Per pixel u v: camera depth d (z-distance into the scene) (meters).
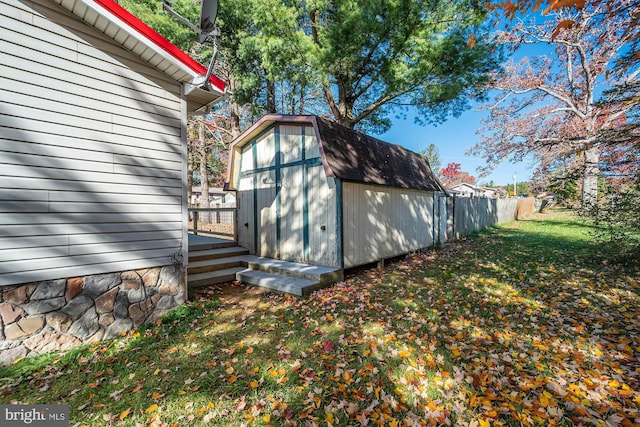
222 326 3.47
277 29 6.75
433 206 8.91
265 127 6.39
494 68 7.22
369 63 7.77
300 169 5.75
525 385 2.23
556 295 4.10
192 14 7.25
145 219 3.57
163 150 3.72
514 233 10.95
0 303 2.62
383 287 4.82
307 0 6.85
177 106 3.85
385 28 6.54
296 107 13.30
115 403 2.16
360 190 5.70
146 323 3.56
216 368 2.59
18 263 2.70
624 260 5.29
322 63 7.00
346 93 9.05
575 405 2.00
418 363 2.58
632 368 2.42
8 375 2.50
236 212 7.24
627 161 5.27
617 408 1.98
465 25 6.68
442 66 7.10
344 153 5.50
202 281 5.02
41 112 2.80
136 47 3.34
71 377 2.49
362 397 2.16
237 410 2.07
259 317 3.73
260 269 5.61
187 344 3.05
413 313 3.69
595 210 5.56
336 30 6.65
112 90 3.26
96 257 3.18
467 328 3.24
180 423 1.96
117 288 3.34
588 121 11.51
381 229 6.36
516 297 4.10
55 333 2.92
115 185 3.30
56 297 2.93
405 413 2.01
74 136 3.00
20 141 2.69
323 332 3.22
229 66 10.02
